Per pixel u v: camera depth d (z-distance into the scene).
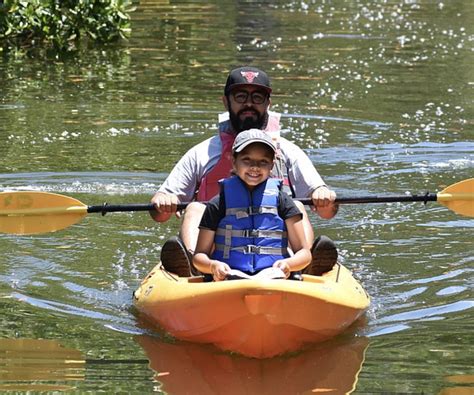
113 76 35.19
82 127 28.39
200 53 39.44
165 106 30.88
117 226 20.36
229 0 55.34
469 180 17.34
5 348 14.01
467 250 18.83
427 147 26.53
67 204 17.02
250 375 13.23
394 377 13.06
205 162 17.33
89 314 15.59
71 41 42.16
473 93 32.91
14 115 29.58
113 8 42.00
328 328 14.38
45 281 17.09
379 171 24.30
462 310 15.80
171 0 54.69
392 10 52.41
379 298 16.36
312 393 12.54
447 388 12.57
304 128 28.47
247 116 17.09
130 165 24.70
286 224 14.69
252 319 13.46
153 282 15.71
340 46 41.44
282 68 36.75
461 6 54.28
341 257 18.39
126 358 13.75
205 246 14.71
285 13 50.88
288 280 13.76
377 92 33.00
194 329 14.20
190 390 12.56
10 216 17.05
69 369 13.18
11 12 39.91
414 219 20.88
